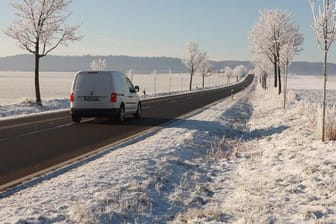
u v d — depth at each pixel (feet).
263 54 157.99
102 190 24.31
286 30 140.56
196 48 260.62
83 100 61.82
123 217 20.75
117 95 61.98
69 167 30.68
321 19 40.37
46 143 42.65
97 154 36.04
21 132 51.60
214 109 92.32
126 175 27.91
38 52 98.48
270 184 27.02
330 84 397.80
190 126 58.39
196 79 599.16
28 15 97.19
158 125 59.67
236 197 25.00
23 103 96.12
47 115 76.89
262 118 74.79
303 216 20.83
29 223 18.88
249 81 482.28
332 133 40.19
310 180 26.48
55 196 22.95
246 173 31.37
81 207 20.56
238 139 50.72
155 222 20.75
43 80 450.71
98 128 55.93
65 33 99.96
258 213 21.53
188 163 34.68
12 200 22.21
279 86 128.77
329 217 20.47
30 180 26.86
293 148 38.32
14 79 469.98
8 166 31.27
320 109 49.44
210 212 21.93
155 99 139.13
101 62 204.44
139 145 40.63
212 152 40.42
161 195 25.03
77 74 62.49
